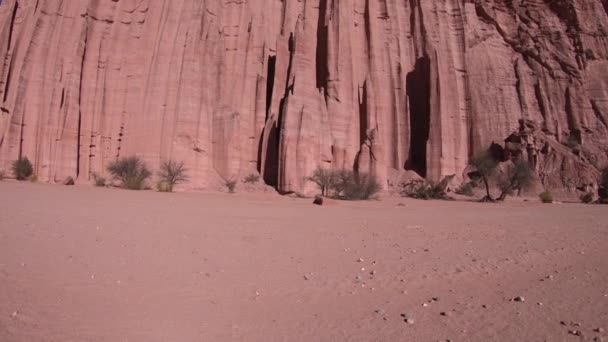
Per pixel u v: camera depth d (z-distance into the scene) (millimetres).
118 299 4809
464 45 55875
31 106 39625
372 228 12125
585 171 47688
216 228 10930
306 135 40156
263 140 43312
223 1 48938
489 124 52875
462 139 52219
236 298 5031
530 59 58031
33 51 41250
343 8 48531
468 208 26359
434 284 5820
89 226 10164
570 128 55656
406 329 4086
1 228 9055
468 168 50531
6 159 38250
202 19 44156
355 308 4750
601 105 56594
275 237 9734
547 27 59656
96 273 5879
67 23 42969
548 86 56812
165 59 42125
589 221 16219
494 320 4340
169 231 10008
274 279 5941
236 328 4062
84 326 3963
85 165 39875
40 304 4531
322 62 48656
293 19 51281
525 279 6098
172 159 39406
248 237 9586
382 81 52188
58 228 9570
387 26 54719
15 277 5453
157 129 40531
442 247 8836
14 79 41938
